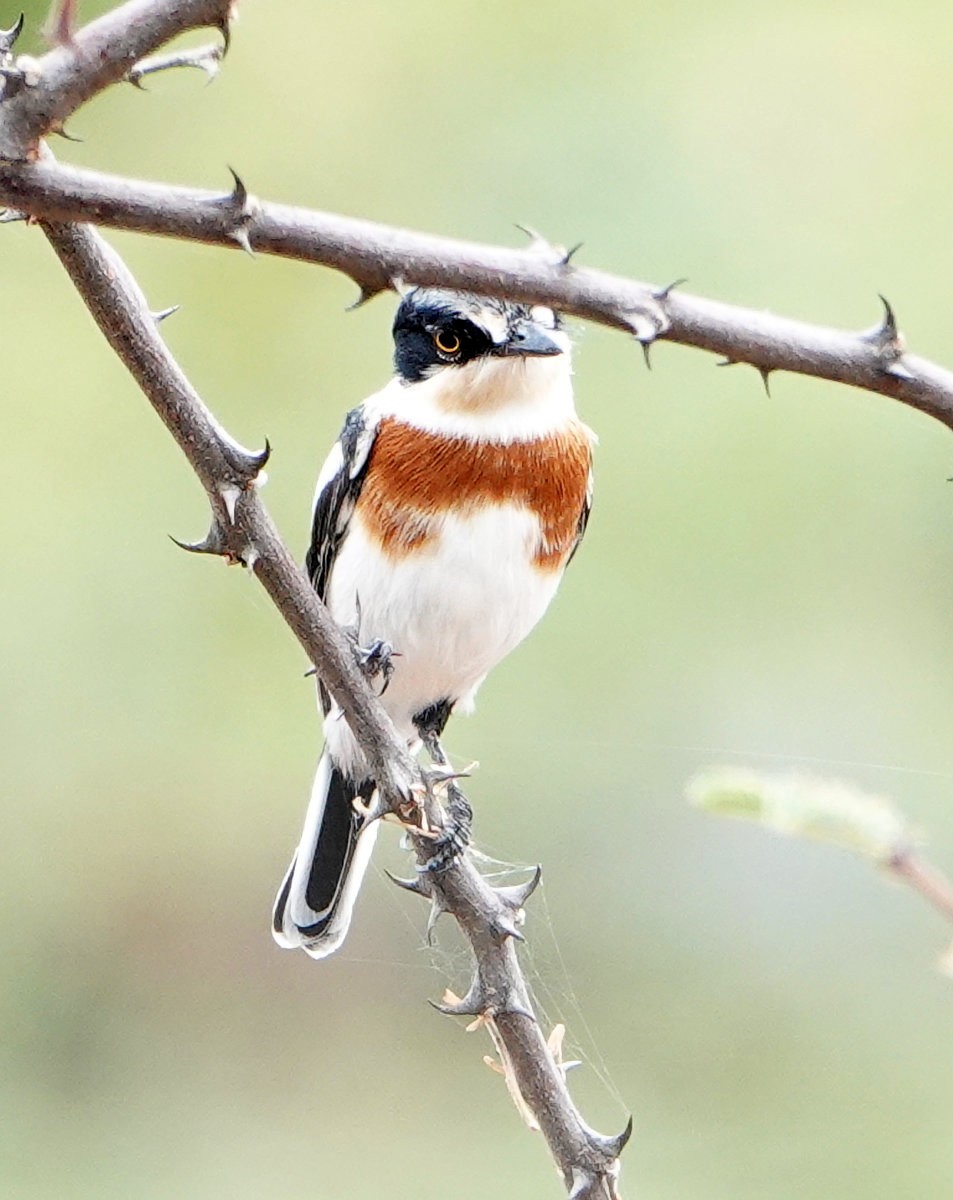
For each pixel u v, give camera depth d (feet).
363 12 41.96
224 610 40.47
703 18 41.04
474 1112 38.88
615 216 39.88
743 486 38.45
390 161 41.34
